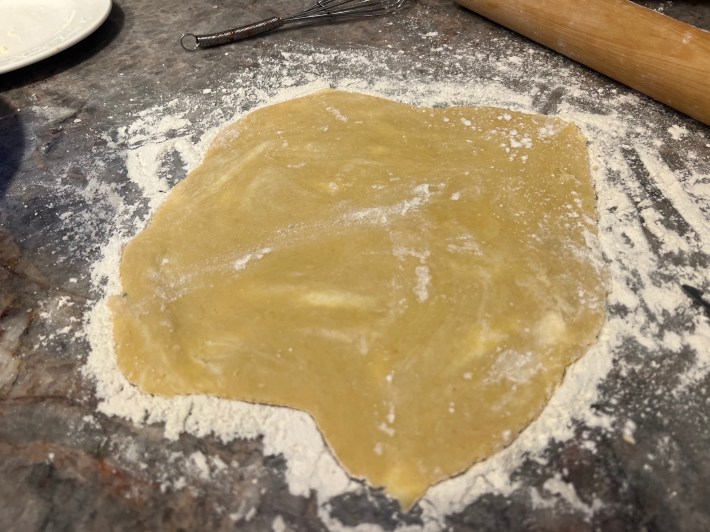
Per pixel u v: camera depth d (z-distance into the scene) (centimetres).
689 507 27
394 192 39
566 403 30
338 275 35
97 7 59
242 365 32
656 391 30
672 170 41
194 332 34
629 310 34
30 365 34
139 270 37
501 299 33
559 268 35
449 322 32
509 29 56
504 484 28
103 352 34
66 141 48
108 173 45
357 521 27
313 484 28
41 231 41
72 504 28
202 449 30
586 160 42
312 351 32
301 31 58
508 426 29
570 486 28
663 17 44
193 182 42
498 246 36
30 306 37
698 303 34
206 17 61
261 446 30
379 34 56
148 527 28
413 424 29
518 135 43
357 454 29
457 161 41
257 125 46
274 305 34
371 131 44
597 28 47
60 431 31
